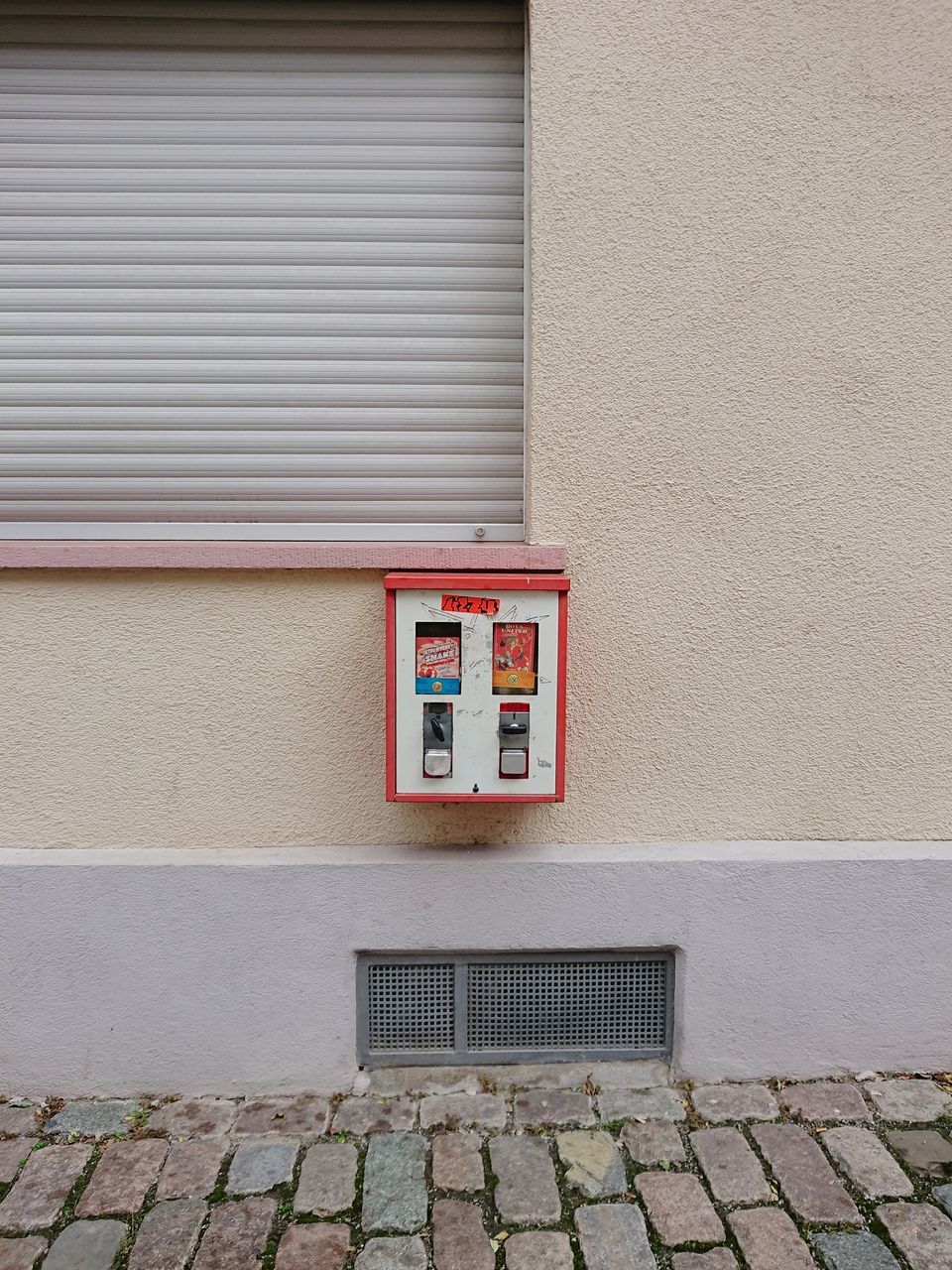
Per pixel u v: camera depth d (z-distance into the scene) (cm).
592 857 287
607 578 284
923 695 292
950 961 294
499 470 294
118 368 288
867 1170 254
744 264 277
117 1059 287
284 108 284
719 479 283
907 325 281
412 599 255
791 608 288
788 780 293
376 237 288
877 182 276
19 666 279
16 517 291
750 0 268
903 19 271
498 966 295
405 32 283
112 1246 230
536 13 267
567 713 288
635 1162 257
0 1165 257
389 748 259
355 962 288
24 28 280
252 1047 288
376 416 292
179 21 281
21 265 285
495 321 290
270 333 289
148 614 279
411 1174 253
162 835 287
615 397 279
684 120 271
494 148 286
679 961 292
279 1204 244
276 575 279
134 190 285
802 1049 294
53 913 282
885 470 285
